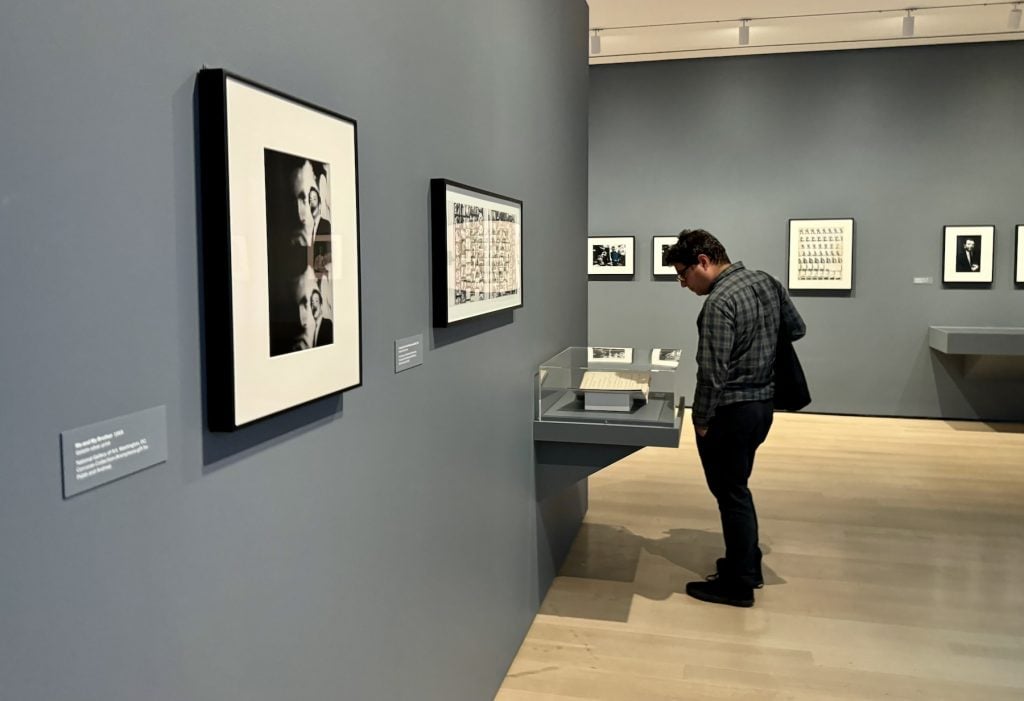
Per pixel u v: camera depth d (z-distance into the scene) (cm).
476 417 254
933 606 354
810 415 776
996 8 622
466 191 229
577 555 421
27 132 83
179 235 108
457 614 237
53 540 88
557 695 286
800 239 764
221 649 119
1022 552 416
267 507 132
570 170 407
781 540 438
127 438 99
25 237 84
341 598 160
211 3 114
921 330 749
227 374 115
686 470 584
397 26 182
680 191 788
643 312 805
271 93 124
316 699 150
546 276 356
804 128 757
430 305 209
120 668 98
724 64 770
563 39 383
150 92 102
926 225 740
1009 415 738
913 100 734
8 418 82
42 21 85
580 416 334
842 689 288
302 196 134
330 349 146
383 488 180
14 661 83
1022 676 294
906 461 601
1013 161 720
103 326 94
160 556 105
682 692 287
